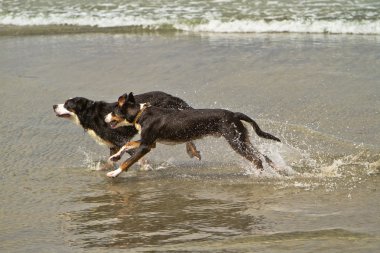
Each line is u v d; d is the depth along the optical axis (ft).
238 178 35.47
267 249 25.41
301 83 52.13
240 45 65.31
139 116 36.78
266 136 35.94
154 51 64.39
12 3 88.33
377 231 26.68
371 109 45.42
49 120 45.91
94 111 38.78
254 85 52.19
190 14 77.56
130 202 32.17
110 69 58.44
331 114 44.91
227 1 83.56
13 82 55.57
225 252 25.30
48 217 30.22
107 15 80.02
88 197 33.01
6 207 31.58
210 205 31.27
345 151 38.55
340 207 29.96
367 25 68.59
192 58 61.05
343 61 57.72
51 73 57.93
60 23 78.13
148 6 83.41
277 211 29.91
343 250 24.90
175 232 27.86
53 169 37.24
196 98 49.44
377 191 32.01
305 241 26.03
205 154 39.99
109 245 26.66
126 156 40.57
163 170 37.55
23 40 71.51
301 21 71.41
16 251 26.32
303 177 34.99
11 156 39.14
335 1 79.46
